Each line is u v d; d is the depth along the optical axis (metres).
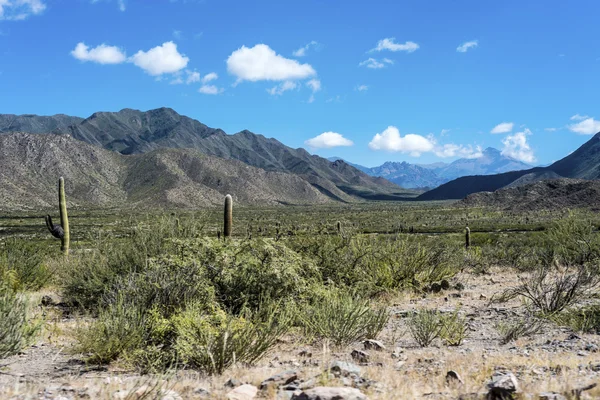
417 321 9.36
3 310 7.76
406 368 6.72
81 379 6.36
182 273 9.52
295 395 4.92
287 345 8.70
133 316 8.00
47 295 13.50
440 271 16.38
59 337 9.11
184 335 7.35
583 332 9.23
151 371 6.80
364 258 14.42
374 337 9.41
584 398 4.60
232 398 5.12
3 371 6.88
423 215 184.38
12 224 143.12
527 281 15.93
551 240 22.06
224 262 10.03
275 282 9.80
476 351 7.92
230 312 8.48
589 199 177.12
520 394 4.81
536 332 9.39
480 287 16.11
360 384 5.62
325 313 9.14
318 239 13.95
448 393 5.22
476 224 122.00
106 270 11.81
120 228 14.15
